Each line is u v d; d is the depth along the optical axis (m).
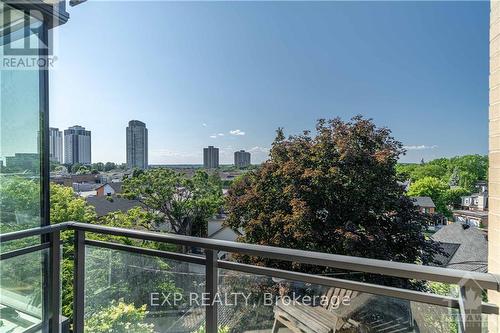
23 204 2.18
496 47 2.16
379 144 10.12
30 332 2.04
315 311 1.37
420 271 1.10
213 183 11.80
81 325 2.03
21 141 2.17
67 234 2.18
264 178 11.00
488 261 2.20
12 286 1.99
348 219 9.55
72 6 2.46
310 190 9.78
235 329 1.53
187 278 1.68
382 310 1.25
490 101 2.23
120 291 1.89
